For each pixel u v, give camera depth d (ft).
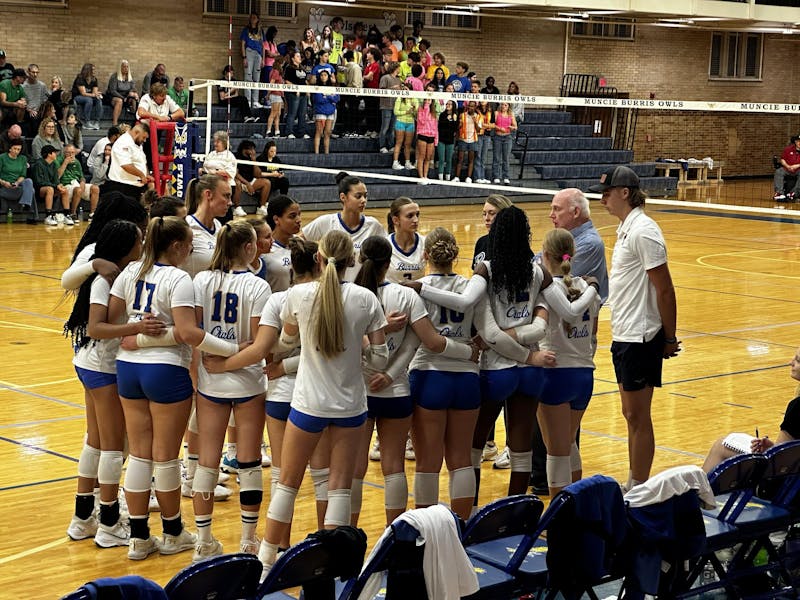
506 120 82.58
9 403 27.58
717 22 99.86
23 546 18.57
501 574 14.25
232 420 21.99
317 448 17.85
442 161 79.66
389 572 12.85
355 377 16.62
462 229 65.36
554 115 94.99
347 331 16.37
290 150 76.38
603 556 14.02
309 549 12.33
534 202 84.02
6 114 64.69
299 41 83.87
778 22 98.07
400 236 21.30
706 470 19.53
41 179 61.72
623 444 25.41
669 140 104.53
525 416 19.03
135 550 18.10
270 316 17.26
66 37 73.97
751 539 16.42
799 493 16.92
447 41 92.63
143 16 76.64
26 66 72.74
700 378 32.12
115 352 18.20
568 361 19.29
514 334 18.34
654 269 19.93
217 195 20.70
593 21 96.63
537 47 97.45
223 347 17.48
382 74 80.38
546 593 14.44
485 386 18.60
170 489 18.15
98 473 18.80
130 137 51.96
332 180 77.15
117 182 52.06
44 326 36.86
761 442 18.13
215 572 11.84
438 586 12.78
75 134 65.21
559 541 13.94
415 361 18.06
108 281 17.99
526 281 18.25
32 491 21.30
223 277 17.90
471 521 13.55
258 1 81.10
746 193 95.45
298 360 18.01
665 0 90.94
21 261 49.47
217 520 20.20
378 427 17.92
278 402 17.97
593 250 21.03
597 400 29.48
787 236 69.67
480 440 19.58
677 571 15.31
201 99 79.25
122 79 72.08
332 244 16.47
